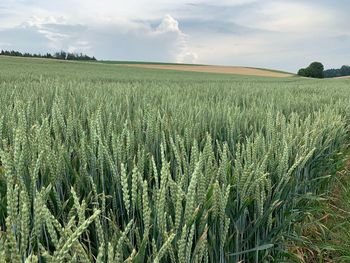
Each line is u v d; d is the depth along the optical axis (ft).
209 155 6.57
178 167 6.62
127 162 7.22
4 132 8.77
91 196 6.45
